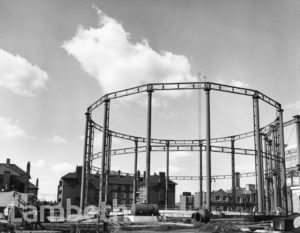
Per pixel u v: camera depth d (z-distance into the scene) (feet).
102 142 151.84
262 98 151.53
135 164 198.59
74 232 89.76
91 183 293.84
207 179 129.18
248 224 104.37
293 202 146.82
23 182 246.88
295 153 230.48
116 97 152.35
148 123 139.13
